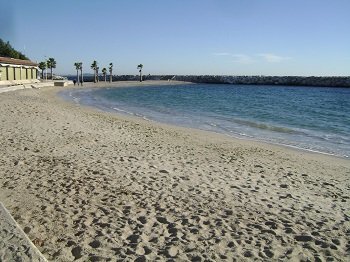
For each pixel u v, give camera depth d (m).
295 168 11.88
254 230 6.71
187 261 5.50
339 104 46.97
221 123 24.34
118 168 10.27
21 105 24.05
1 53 70.56
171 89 87.31
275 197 8.63
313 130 22.59
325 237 6.56
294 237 6.51
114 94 56.59
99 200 7.78
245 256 5.75
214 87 109.62
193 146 14.56
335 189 9.69
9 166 9.84
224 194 8.60
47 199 7.69
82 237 6.09
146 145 13.98
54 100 34.31
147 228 6.55
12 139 13.15
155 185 8.96
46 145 12.63
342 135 20.77
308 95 70.44
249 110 35.12
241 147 15.07
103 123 19.50
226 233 6.51
